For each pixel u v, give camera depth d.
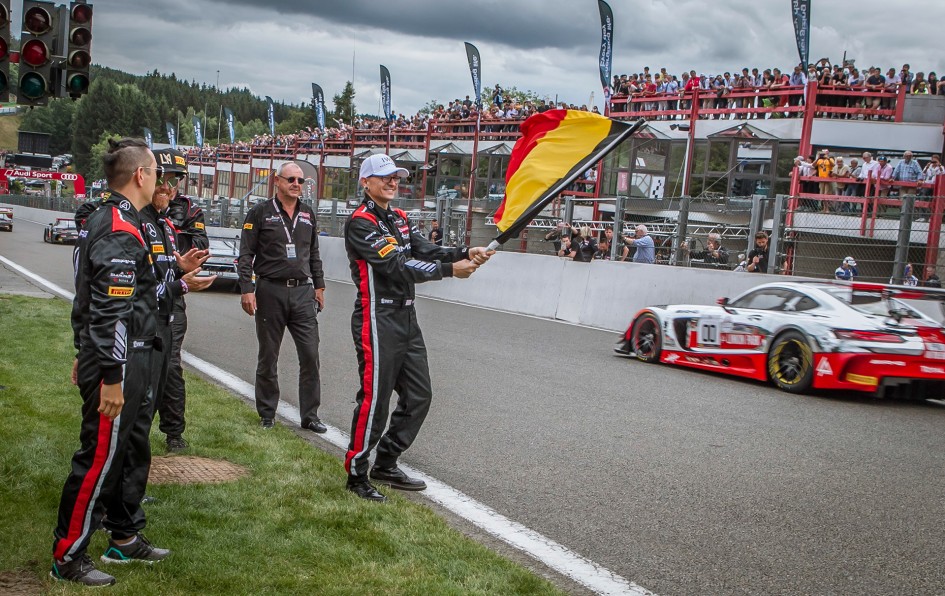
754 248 13.65
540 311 16.94
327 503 4.66
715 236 14.62
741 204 20.11
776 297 9.95
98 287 3.42
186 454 5.56
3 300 13.27
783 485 5.74
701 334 10.52
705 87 22.69
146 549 3.77
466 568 3.89
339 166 43.19
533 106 29.94
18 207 74.69
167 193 4.91
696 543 4.59
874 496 5.55
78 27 10.45
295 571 3.70
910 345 8.77
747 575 4.16
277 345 6.64
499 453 6.33
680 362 10.82
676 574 4.15
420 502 5.12
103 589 3.42
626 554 4.40
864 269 12.95
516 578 3.82
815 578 4.15
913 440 7.26
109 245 3.46
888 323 8.97
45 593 3.36
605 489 5.52
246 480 5.02
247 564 3.75
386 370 4.98
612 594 3.88
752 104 21.86
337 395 8.27
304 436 6.57
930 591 4.04
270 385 6.65
